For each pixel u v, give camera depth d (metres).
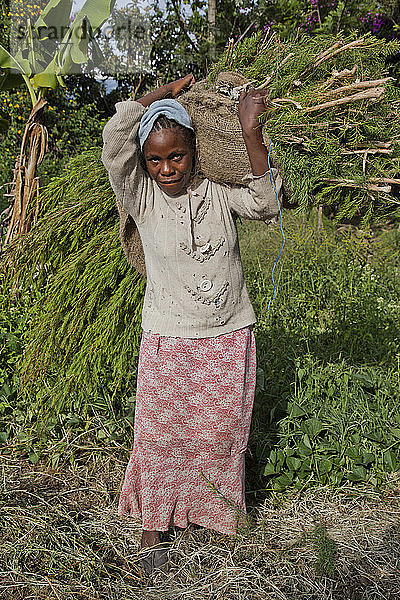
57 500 3.25
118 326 3.38
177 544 2.88
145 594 2.64
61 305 3.48
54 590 2.63
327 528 3.03
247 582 2.67
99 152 3.66
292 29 8.10
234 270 2.57
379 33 8.51
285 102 2.35
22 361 3.75
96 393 3.74
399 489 3.33
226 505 2.83
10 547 2.87
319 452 3.45
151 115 2.25
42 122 5.39
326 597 2.58
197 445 2.71
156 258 2.52
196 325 2.55
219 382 2.62
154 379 2.63
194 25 9.42
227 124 2.34
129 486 2.87
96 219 3.53
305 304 5.68
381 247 6.99
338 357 4.50
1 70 5.69
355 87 2.24
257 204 2.41
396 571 2.75
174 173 2.32
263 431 3.68
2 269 3.95
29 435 3.72
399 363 4.38
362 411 3.72
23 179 5.24
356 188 2.36
